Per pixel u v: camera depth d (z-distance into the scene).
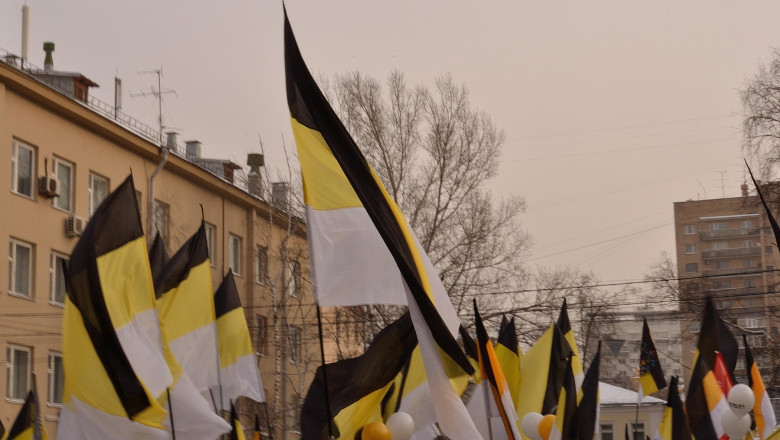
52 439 29.52
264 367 40.16
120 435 12.55
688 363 79.88
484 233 37.72
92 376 12.62
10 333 28.38
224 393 16.61
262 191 37.53
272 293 35.91
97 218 12.93
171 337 15.09
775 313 39.41
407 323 12.94
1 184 28.19
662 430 15.37
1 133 28.28
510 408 12.10
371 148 38.25
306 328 38.19
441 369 11.06
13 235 28.58
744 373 36.31
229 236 39.56
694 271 109.38
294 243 41.47
